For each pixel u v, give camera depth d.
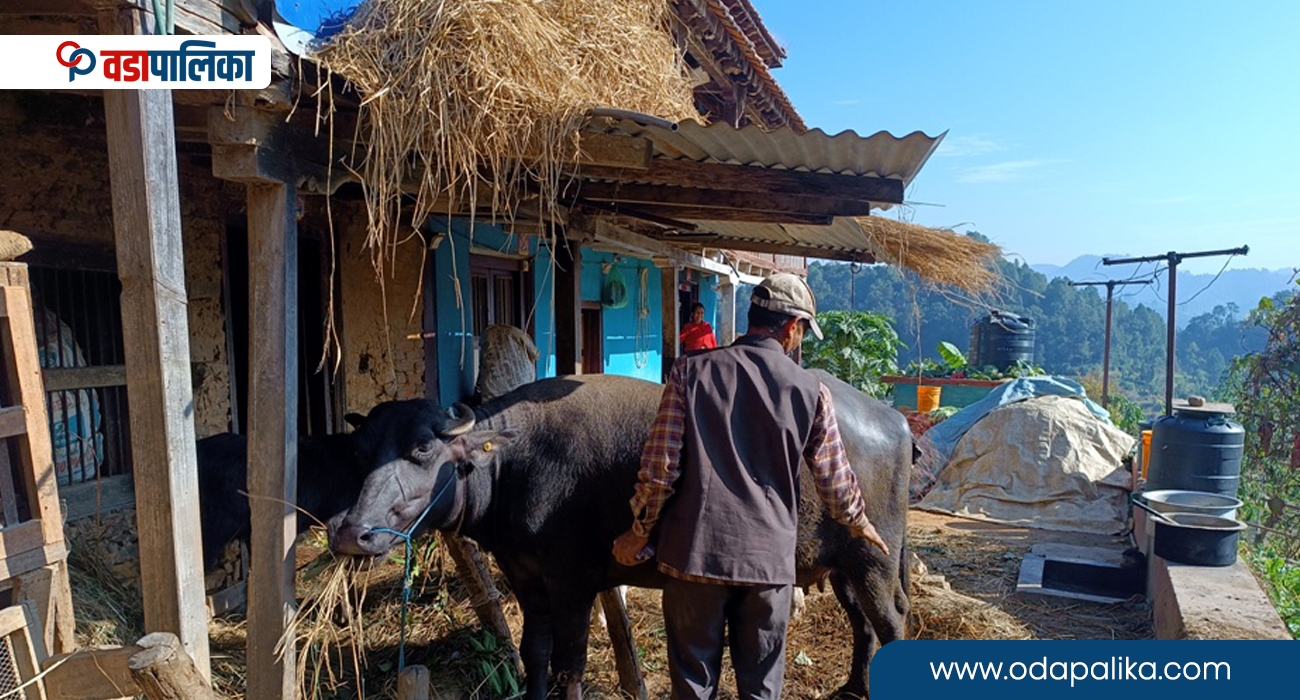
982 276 5.51
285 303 2.91
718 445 2.48
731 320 14.26
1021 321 16.61
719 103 9.45
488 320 6.89
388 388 5.67
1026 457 8.42
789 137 3.03
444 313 6.16
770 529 2.44
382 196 2.79
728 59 8.63
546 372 7.68
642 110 3.68
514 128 2.91
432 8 2.87
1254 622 3.76
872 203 3.92
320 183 3.09
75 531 3.76
